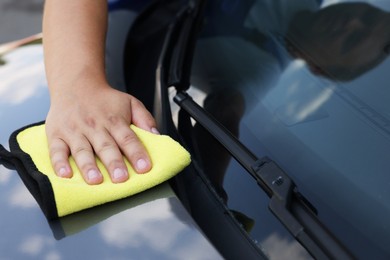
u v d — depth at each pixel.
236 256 0.95
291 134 1.11
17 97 1.29
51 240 0.95
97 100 1.18
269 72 1.25
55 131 1.13
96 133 1.11
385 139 1.01
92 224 0.97
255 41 1.34
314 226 0.92
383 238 0.91
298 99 1.16
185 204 1.04
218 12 1.49
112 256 0.91
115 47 1.48
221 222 1.00
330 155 1.04
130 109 1.18
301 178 1.04
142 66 1.40
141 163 1.04
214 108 1.22
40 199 1.02
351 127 1.06
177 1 1.65
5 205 1.02
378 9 1.19
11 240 0.95
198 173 1.09
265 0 1.40
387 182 0.97
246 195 1.03
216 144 1.13
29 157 1.08
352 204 0.97
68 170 1.05
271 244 0.95
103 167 1.07
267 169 1.02
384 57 1.11
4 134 1.19
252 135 1.14
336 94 1.12
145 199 1.01
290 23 1.31
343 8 1.24
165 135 1.12
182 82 1.30
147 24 1.57
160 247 0.92
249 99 1.22
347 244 0.92
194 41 1.43
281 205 0.96
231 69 1.31
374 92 1.08
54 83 1.24
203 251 0.91
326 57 1.19
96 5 1.39
